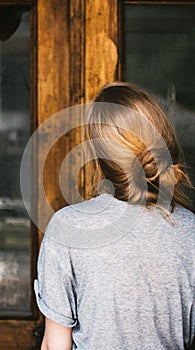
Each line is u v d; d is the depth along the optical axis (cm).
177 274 147
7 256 259
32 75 254
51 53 252
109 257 146
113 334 145
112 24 250
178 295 147
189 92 253
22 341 257
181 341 150
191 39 252
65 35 251
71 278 149
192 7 251
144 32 252
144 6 251
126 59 253
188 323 152
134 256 146
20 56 256
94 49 250
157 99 253
